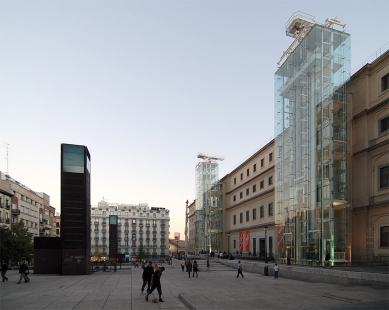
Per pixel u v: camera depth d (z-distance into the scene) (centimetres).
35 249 3822
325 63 3644
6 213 7012
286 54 4459
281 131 4381
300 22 4281
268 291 2095
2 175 7312
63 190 3666
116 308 1554
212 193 7731
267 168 5238
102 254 13625
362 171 3319
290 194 3962
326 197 3359
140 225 14238
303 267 2970
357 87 3491
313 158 3581
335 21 3894
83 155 3784
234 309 1462
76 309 1521
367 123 3319
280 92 4444
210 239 7712
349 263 3250
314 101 3666
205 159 9006
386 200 3019
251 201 5922
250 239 5919
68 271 3584
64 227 3631
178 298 1881
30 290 2214
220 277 3291
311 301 1677
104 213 14000
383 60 3186
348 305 1496
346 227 3334
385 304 1498
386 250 2992
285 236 4000
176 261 5559
